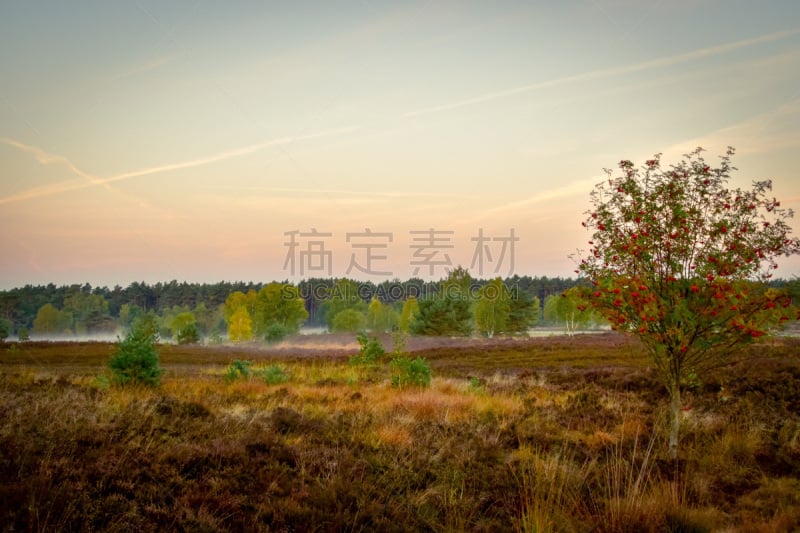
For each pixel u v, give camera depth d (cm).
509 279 11050
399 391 1391
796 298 613
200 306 8869
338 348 4347
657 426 830
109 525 413
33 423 656
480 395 1324
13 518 396
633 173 714
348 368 2192
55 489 452
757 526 476
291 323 6281
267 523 456
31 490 437
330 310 7594
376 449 696
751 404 990
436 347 3856
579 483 586
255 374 1828
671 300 674
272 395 1220
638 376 1518
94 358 2780
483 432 814
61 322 8681
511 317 5822
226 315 6838
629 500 515
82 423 680
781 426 844
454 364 2691
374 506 493
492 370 2323
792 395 1062
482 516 514
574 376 1792
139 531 415
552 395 1341
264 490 518
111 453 556
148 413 786
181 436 683
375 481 573
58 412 755
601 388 1465
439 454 679
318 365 2506
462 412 1026
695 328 663
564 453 708
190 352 3491
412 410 1016
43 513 412
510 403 1148
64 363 2484
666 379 720
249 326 5978
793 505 527
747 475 644
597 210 732
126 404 914
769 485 592
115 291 11119
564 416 983
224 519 454
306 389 1366
